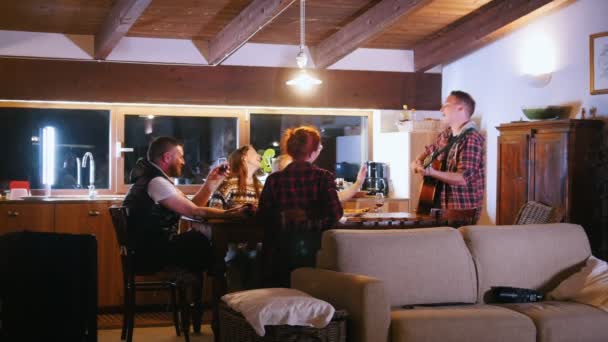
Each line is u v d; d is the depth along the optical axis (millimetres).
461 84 7770
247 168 5375
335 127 7871
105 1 5707
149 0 4887
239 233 4578
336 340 3305
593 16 6191
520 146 6516
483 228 4234
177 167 4980
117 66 6906
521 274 4203
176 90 7078
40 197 6500
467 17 6770
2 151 6816
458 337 3475
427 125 7477
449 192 5262
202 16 6266
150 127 7250
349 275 3520
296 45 7445
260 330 3137
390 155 7668
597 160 6082
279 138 7660
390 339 3430
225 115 7434
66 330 2014
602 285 3982
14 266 2104
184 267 4773
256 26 5746
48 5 5848
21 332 2072
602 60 6086
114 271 6211
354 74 7664
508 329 3570
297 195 4262
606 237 6066
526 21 6852
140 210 4707
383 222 4555
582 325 3719
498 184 6828
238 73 7281
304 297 3295
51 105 6895
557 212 5547
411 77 7836
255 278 4934
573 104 6387
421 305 3846
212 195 5340
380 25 6086
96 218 6195
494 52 7289
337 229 4133
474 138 5262
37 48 6637
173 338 5078
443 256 3979
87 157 7062
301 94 7484
